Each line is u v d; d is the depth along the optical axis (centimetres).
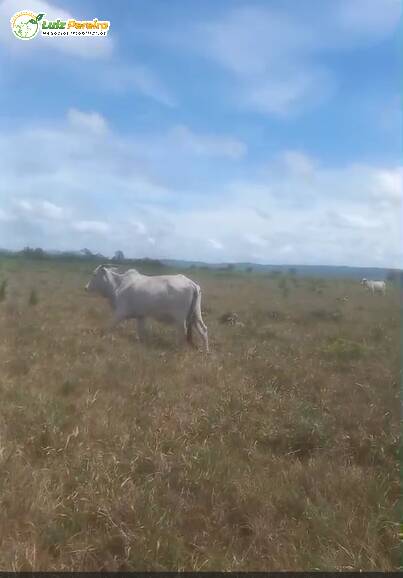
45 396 750
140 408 744
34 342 1103
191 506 504
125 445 614
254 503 507
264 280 4284
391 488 547
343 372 996
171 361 1021
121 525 463
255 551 453
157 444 616
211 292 2811
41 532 448
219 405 754
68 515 470
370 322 1683
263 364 1007
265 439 661
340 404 802
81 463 557
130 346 1147
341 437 664
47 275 3372
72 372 888
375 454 628
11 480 505
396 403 778
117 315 1296
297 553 445
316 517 484
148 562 422
